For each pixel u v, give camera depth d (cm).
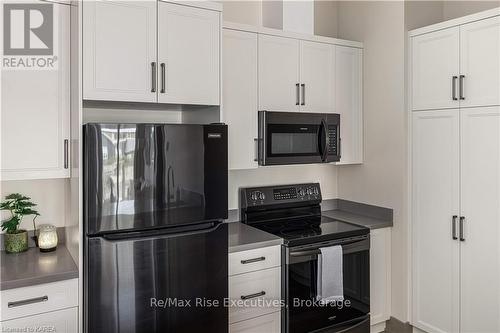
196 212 201
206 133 204
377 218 311
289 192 316
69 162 213
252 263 239
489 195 239
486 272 242
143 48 204
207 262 205
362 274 279
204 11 223
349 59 315
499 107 232
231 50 260
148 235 189
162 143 191
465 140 251
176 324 197
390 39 296
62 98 211
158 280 191
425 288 279
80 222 181
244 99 267
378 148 310
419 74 279
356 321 277
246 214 296
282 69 282
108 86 196
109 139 179
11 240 217
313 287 258
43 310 181
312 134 293
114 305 182
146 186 187
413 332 290
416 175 284
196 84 221
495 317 238
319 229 276
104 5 194
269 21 303
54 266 194
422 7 293
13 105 199
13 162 200
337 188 351
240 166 266
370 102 316
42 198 234
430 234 275
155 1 207
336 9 346
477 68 243
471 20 245
